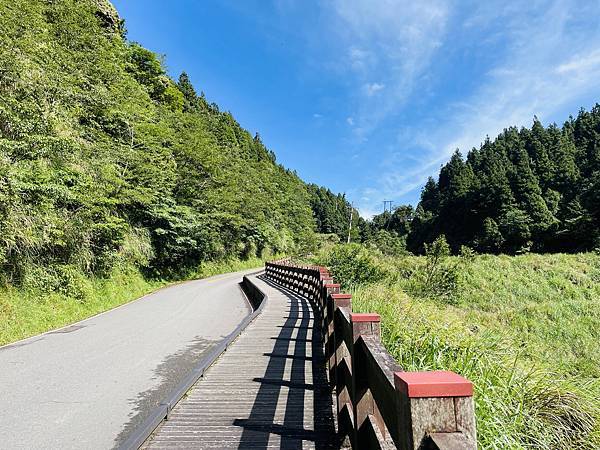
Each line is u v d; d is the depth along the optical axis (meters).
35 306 9.03
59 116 11.44
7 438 3.36
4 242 8.66
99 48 18.41
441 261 15.20
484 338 4.67
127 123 17.89
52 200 9.90
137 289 15.88
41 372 5.31
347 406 2.86
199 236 24.89
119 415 3.85
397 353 4.12
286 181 76.81
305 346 5.98
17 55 9.87
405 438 1.02
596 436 3.10
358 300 7.00
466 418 0.96
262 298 11.22
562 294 17.05
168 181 20.91
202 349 6.62
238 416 3.43
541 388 3.53
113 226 12.59
